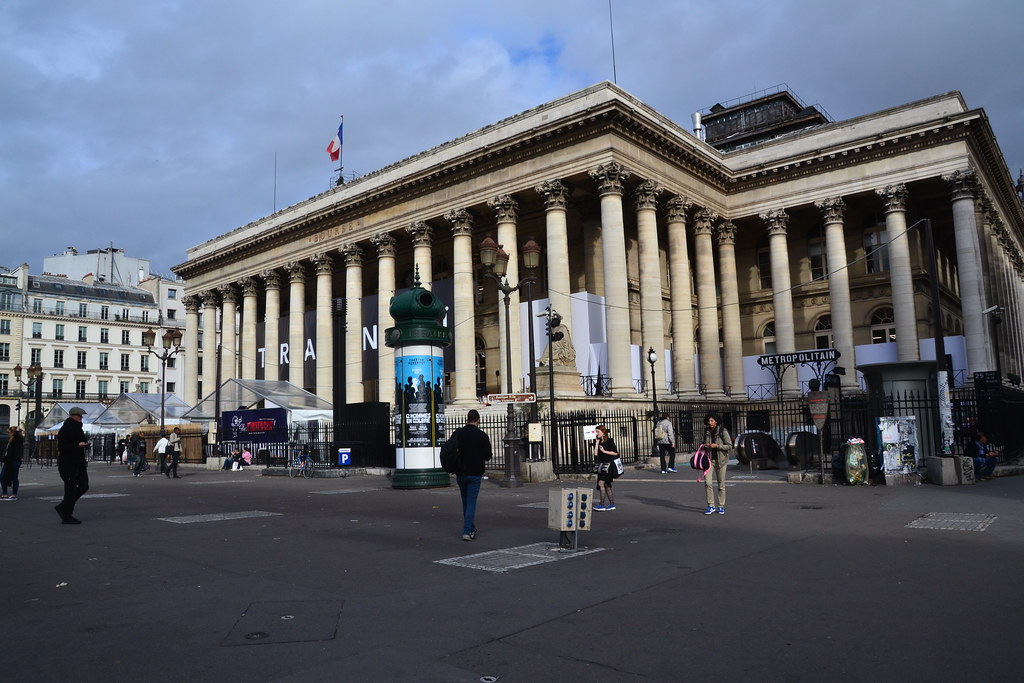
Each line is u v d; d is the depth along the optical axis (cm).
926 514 1345
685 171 4272
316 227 5366
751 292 4925
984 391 2264
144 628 668
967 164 3800
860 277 4469
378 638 632
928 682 515
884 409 2156
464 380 4244
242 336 6200
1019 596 742
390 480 2578
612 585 820
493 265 2444
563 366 3253
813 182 4303
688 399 3947
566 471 2512
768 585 804
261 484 2628
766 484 2070
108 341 9112
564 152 3931
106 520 1485
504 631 648
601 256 4362
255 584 848
